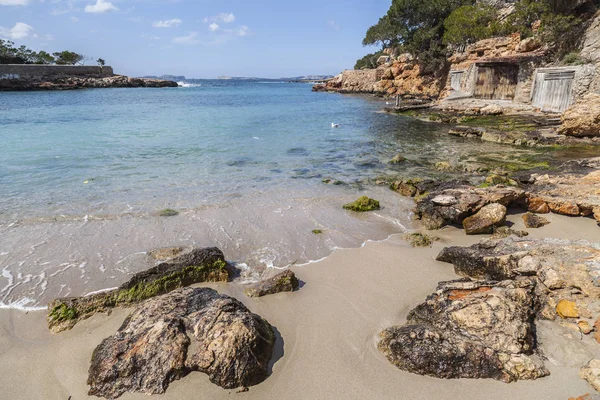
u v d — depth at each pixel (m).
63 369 4.44
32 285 6.23
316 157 16.44
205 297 5.22
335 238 8.21
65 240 7.89
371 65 90.75
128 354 4.23
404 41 61.97
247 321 4.53
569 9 30.88
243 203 10.38
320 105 45.81
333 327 5.15
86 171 13.20
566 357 4.29
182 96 62.16
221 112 35.50
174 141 19.38
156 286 5.92
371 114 34.97
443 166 14.45
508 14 40.06
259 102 50.31
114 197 10.60
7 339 4.98
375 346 4.74
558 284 5.12
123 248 7.60
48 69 83.38
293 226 8.86
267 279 6.19
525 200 9.34
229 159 15.66
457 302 4.92
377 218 9.48
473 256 6.31
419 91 53.97
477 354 4.20
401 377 4.21
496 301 4.77
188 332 4.52
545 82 26.14
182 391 4.00
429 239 7.98
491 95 33.44
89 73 92.25
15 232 8.22
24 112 32.91
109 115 31.31
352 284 6.29
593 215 8.48
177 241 7.96
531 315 4.84
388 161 15.70
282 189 11.76
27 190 11.01
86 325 5.23
